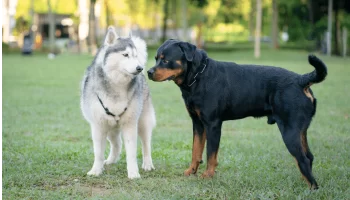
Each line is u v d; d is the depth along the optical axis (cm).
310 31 5384
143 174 757
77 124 1216
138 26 7969
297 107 643
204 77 688
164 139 1013
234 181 690
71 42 5959
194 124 727
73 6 6806
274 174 730
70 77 2512
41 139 1023
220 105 689
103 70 699
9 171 757
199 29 5675
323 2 5138
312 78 634
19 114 1352
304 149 673
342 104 1523
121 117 718
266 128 1170
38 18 7294
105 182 704
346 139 1005
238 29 7912
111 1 6738
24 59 4075
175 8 6431
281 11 6312
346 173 732
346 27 4975
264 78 678
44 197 636
